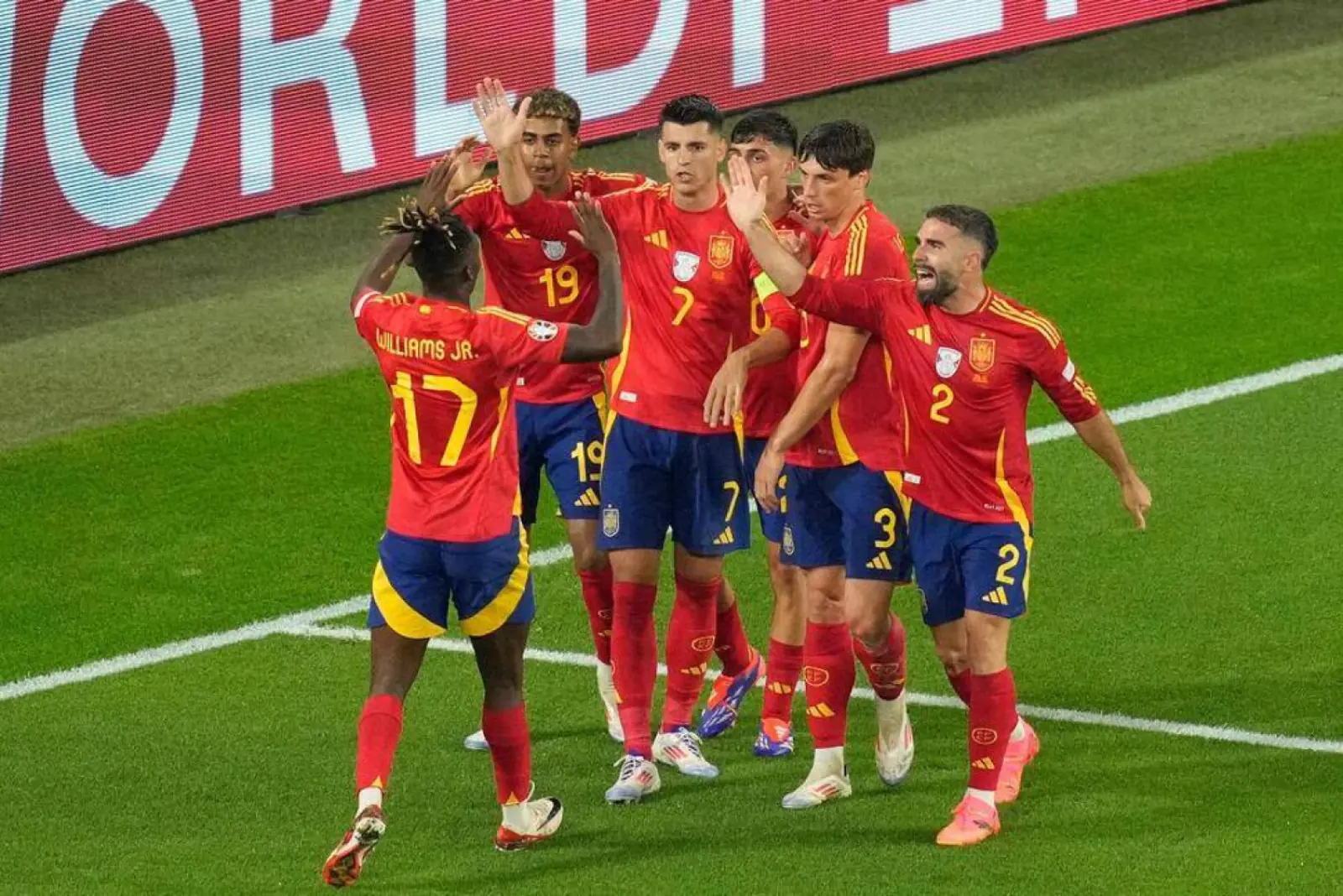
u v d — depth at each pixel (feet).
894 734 103.30
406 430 92.07
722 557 106.11
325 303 173.37
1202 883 92.17
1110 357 159.74
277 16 179.73
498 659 94.94
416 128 188.34
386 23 184.34
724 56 199.21
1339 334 161.99
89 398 158.10
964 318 94.43
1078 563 129.18
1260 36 219.61
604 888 93.50
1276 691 112.98
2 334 168.45
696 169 102.27
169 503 142.20
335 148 185.16
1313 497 136.77
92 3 171.94
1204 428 147.74
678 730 107.45
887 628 101.40
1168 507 136.26
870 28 206.39
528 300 112.06
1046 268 174.70
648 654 104.63
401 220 90.68
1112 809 100.27
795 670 108.47
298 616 126.62
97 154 175.83
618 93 194.80
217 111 179.73
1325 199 185.47
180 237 183.93
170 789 105.40
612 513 104.32
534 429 112.47
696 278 102.99
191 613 127.13
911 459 97.30
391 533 93.04
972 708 96.84
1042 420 150.30
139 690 117.50
